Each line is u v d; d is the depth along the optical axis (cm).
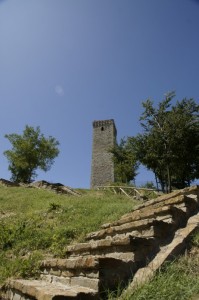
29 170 3944
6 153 3962
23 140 3981
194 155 2292
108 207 1003
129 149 2575
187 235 478
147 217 582
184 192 671
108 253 488
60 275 480
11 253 739
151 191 2084
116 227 582
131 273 423
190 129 2305
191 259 429
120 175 3494
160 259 431
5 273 587
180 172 2403
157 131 2347
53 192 1820
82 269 431
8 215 1161
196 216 552
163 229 503
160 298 345
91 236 672
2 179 2430
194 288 349
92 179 5191
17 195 1648
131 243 447
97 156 5378
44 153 4028
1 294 498
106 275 406
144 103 2458
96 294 378
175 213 542
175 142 2262
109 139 5478
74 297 358
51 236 774
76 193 2055
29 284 436
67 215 986
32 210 1195
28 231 853
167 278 381
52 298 346
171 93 2461
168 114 2412
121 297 371
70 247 593
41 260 594
